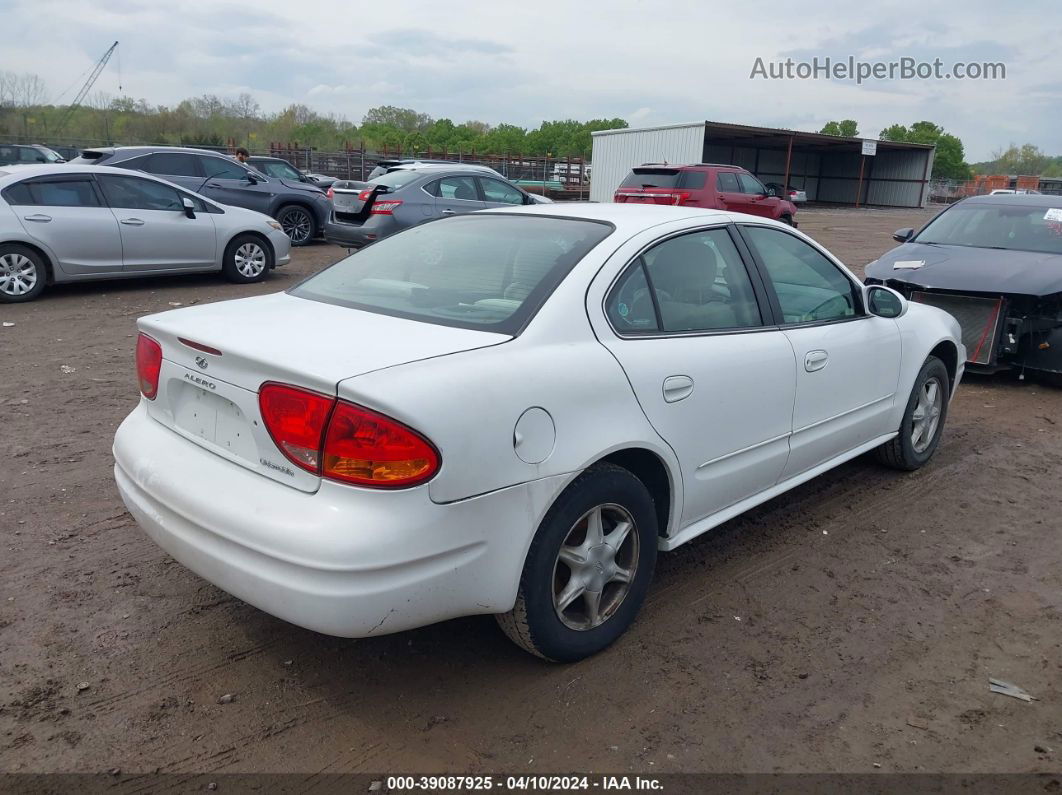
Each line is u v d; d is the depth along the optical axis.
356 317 3.14
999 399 7.18
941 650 3.37
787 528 4.49
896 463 5.23
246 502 2.67
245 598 2.67
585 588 3.12
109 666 3.12
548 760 2.70
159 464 2.98
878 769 2.69
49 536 4.10
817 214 36.84
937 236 8.59
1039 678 3.20
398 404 2.47
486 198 13.32
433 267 3.50
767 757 2.74
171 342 3.04
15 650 3.19
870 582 3.92
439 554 2.59
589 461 2.95
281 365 2.60
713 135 39.34
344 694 3.01
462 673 3.14
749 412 3.70
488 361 2.75
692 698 3.03
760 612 3.63
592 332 3.11
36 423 5.72
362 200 12.70
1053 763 2.74
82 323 8.91
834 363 4.23
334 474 2.52
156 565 3.86
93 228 10.10
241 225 11.45
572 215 3.71
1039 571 4.07
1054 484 5.21
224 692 3.00
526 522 2.80
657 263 3.46
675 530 3.51
